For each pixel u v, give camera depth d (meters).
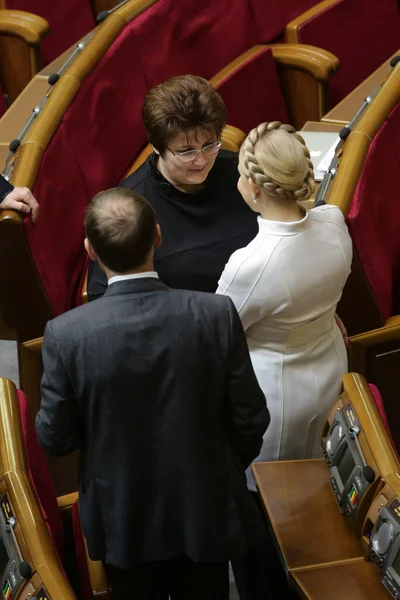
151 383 5.03
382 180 9.05
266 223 5.95
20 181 8.03
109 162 9.73
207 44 11.61
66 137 9.03
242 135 9.92
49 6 12.88
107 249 4.98
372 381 8.27
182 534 5.36
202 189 7.42
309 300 6.11
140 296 5.05
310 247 5.98
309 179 5.80
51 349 5.01
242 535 5.42
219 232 7.41
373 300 8.47
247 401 5.21
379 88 9.71
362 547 5.71
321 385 6.51
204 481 5.23
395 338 8.02
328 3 12.93
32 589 5.04
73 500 6.67
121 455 5.15
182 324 5.04
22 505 5.38
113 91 9.95
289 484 6.16
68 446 5.21
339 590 5.43
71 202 8.90
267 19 12.52
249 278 5.93
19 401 6.17
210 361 5.09
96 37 10.01
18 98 10.18
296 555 5.68
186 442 5.14
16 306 8.15
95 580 5.73
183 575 5.87
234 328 5.13
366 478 5.52
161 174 7.32
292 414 6.47
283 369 6.41
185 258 7.32
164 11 10.91
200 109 6.83
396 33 13.81
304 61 11.98
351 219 8.12
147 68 10.57
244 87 11.62
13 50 12.21
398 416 8.48
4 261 7.85
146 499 5.26
